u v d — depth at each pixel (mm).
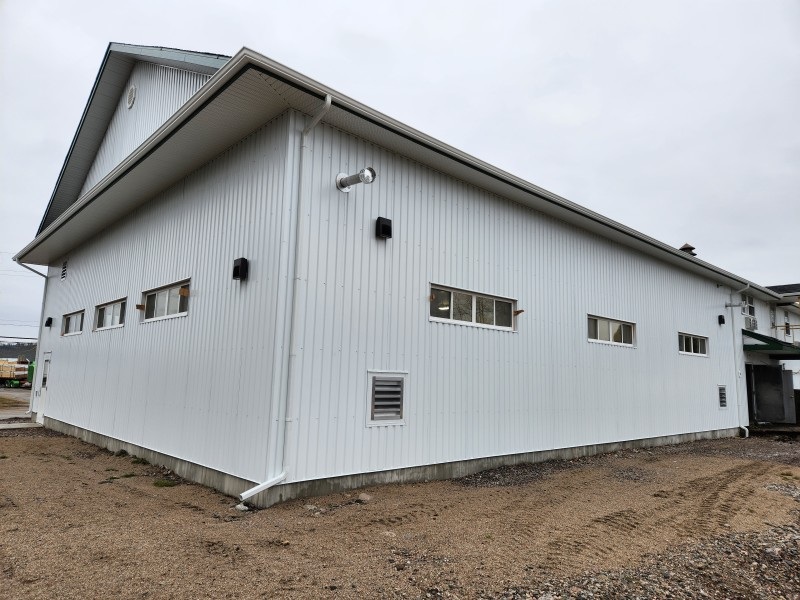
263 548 4344
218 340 7141
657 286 13445
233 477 6316
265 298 6273
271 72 5523
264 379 6066
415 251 7660
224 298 7152
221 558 4078
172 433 7887
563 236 10625
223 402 6793
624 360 11867
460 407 8047
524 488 7168
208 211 7879
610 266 11852
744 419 16500
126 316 10211
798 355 19578
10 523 4895
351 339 6688
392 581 3752
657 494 7000
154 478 7316
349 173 6867
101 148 13336
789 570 4496
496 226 9102
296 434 6004
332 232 6598
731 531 5402
